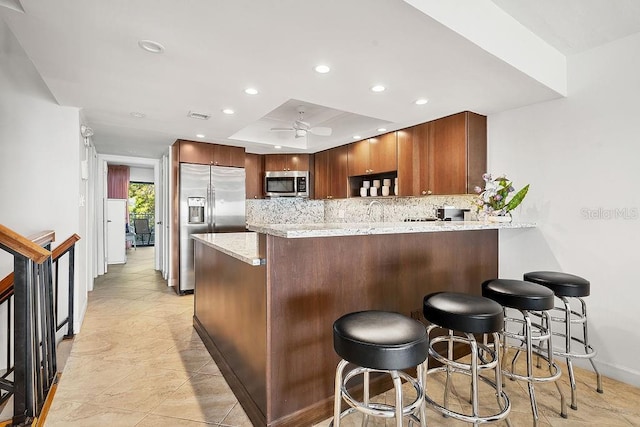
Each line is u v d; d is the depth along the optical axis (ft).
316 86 8.26
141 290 15.72
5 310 8.59
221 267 8.19
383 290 6.89
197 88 8.46
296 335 5.80
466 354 8.66
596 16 6.98
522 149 9.64
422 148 11.84
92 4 4.99
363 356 3.69
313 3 4.92
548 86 8.10
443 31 5.71
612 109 7.86
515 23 7.15
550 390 7.18
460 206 12.13
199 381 7.45
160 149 17.43
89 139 14.03
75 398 6.71
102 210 19.63
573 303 8.54
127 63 7.00
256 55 6.61
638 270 7.48
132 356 8.66
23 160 9.73
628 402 6.73
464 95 8.79
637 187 7.48
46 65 7.11
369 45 6.17
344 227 5.87
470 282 8.83
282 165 18.37
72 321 9.73
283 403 5.66
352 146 15.66
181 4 4.97
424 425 4.49
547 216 9.00
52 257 7.24
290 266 5.75
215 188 15.89
